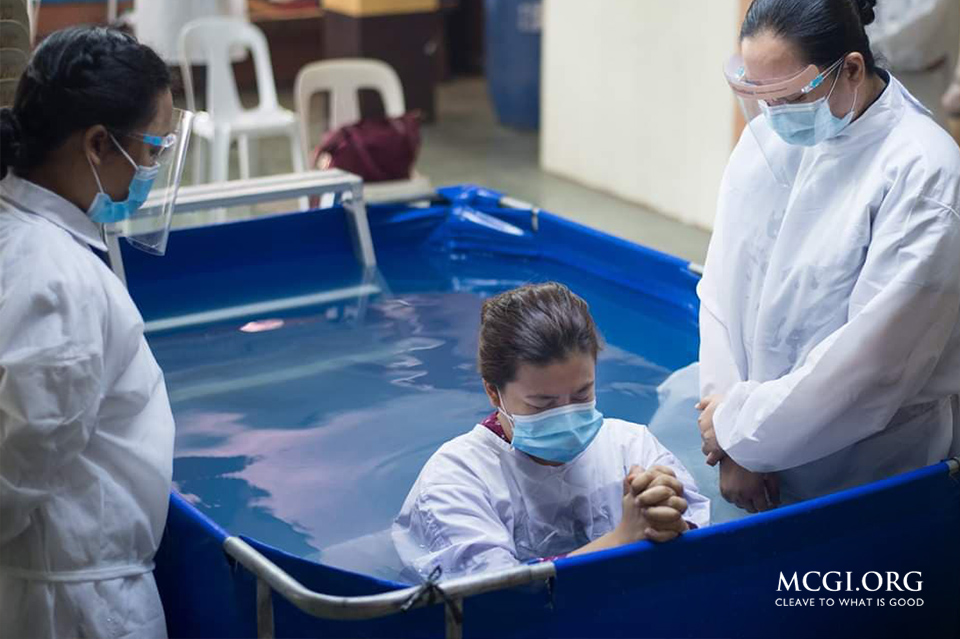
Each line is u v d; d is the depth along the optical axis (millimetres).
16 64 2289
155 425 1784
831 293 1980
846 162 1979
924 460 2035
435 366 2855
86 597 1702
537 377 1749
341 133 4445
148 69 1670
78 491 1692
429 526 1836
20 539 1702
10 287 1597
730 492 2109
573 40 6113
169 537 1874
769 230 2135
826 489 2105
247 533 2092
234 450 2430
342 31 7484
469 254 3721
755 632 1815
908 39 4082
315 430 2521
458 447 1933
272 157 6695
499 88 7535
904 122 1941
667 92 5547
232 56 5500
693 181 5523
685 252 5152
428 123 7645
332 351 2967
